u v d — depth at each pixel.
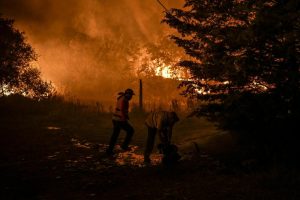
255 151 7.58
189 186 6.24
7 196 6.18
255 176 6.40
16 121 15.95
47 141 11.49
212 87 7.79
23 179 7.21
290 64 6.63
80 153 9.71
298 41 6.06
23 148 10.35
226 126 7.73
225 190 5.81
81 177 7.29
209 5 7.55
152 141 8.47
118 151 10.01
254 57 6.68
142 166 8.11
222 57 6.96
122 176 7.30
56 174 7.56
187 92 8.30
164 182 6.66
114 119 9.50
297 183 5.76
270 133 7.25
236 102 7.20
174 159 7.75
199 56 8.00
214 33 7.15
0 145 10.75
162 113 7.93
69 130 13.81
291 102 6.79
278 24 6.00
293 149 7.07
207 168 7.51
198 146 9.68
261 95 7.05
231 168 7.27
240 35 6.30
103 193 6.21
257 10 6.25
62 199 5.98
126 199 5.79
